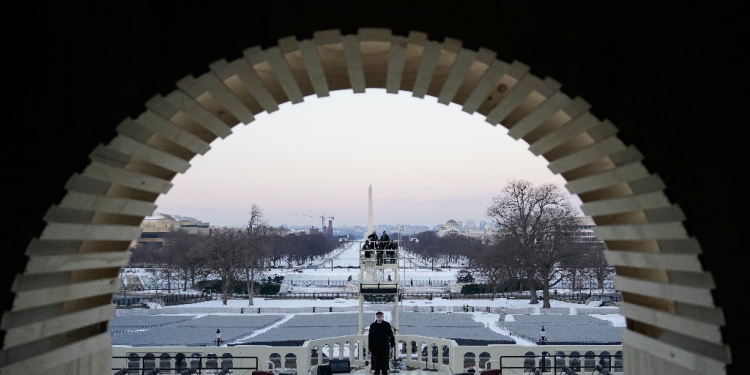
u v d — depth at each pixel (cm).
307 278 8675
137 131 550
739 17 514
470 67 604
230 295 6100
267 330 3328
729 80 510
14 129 508
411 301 5356
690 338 562
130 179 593
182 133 602
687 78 511
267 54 528
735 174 502
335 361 1339
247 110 623
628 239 609
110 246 662
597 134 542
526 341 2775
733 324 489
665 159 503
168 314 4500
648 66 511
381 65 639
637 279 621
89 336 650
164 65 512
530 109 634
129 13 516
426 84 613
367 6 514
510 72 533
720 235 496
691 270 516
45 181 505
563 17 515
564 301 5438
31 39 514
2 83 510
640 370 636
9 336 496
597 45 513
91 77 513
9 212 501
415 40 529
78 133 508
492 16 516
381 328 1212
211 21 516
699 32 515
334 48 609
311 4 516
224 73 539
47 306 571
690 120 507
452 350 1372
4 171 504
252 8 515
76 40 515
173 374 1373
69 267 561
